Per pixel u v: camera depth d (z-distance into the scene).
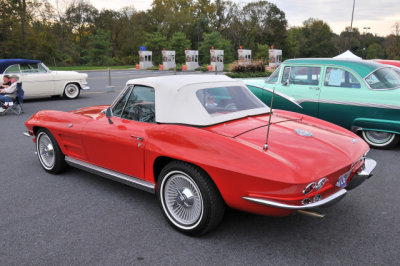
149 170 3.46
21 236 3.24
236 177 2.75
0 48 45.19
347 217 3.61
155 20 83.38
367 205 3.92
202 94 3.47
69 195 4.26
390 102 5.88
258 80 8.16
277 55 37.97
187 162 3.08
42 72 12.83
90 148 4.15
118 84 20.81
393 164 5.45
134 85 3.83
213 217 3.02
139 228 3.39
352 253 2.91
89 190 4.43
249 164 2.72
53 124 4.64
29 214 3.72
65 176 4.98
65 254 2.93
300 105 6.96
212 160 2.86
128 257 2.88
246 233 3.28
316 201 2.74
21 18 46.75
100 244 3.09
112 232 3.31
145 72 37.56
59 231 3.34
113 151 3.82
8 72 12.04
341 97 6.42
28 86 12.48
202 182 2.97
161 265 2.76
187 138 3.08
